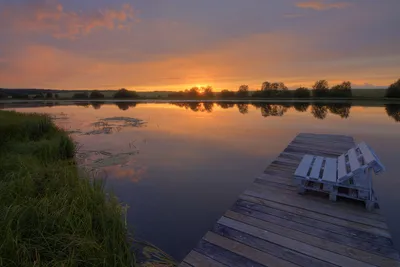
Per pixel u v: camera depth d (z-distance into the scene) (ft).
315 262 8.32
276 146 31.27
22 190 13.66
